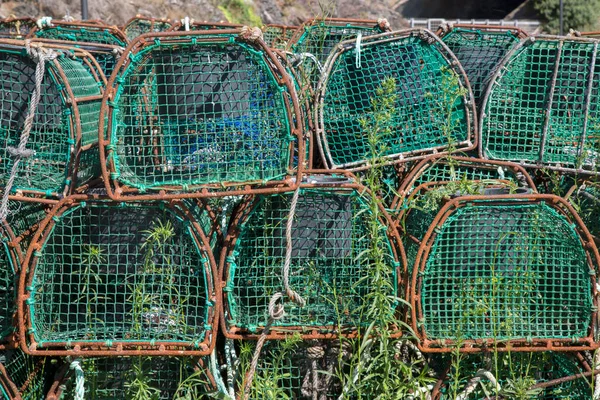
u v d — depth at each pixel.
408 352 3.10
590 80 3.41
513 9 25.78
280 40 4.90
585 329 2.92
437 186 3.22
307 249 2.95
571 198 3.48
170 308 2.88
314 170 3.05
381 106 3.22
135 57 2.73
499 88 3.52
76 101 2.91
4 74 2.92
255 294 2.97
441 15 26.69
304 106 3.48
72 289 3.00
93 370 2.93
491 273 2.88
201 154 2.88
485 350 2.89
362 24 4.27
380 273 2.82
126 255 2.85
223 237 3.05
